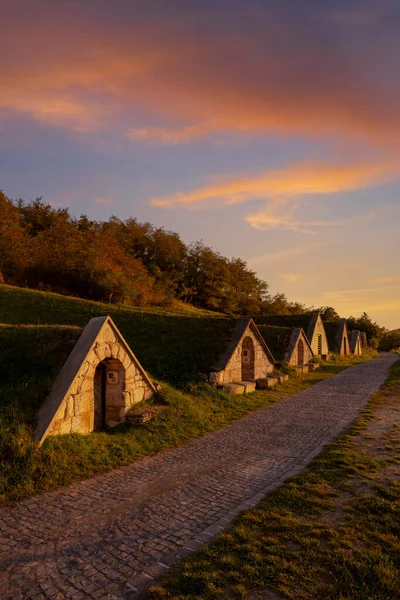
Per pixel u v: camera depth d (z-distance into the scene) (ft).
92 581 13.14
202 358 53.62
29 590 12.71
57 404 26.55
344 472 23.12
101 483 22.41
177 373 49.67
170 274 188.44
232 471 24.62
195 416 37.32
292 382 66.33
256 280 238.68
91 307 80.79
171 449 29.66
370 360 132.57
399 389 59.16
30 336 35.37
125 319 70.28
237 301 216.13
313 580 12.73
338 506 18.45
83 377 29.35
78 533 16.55
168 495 20.75
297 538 15.38
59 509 18.89
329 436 32.91
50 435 25.36
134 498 20.34
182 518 17.95
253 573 13.16
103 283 107.45
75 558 14.61
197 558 14.35
